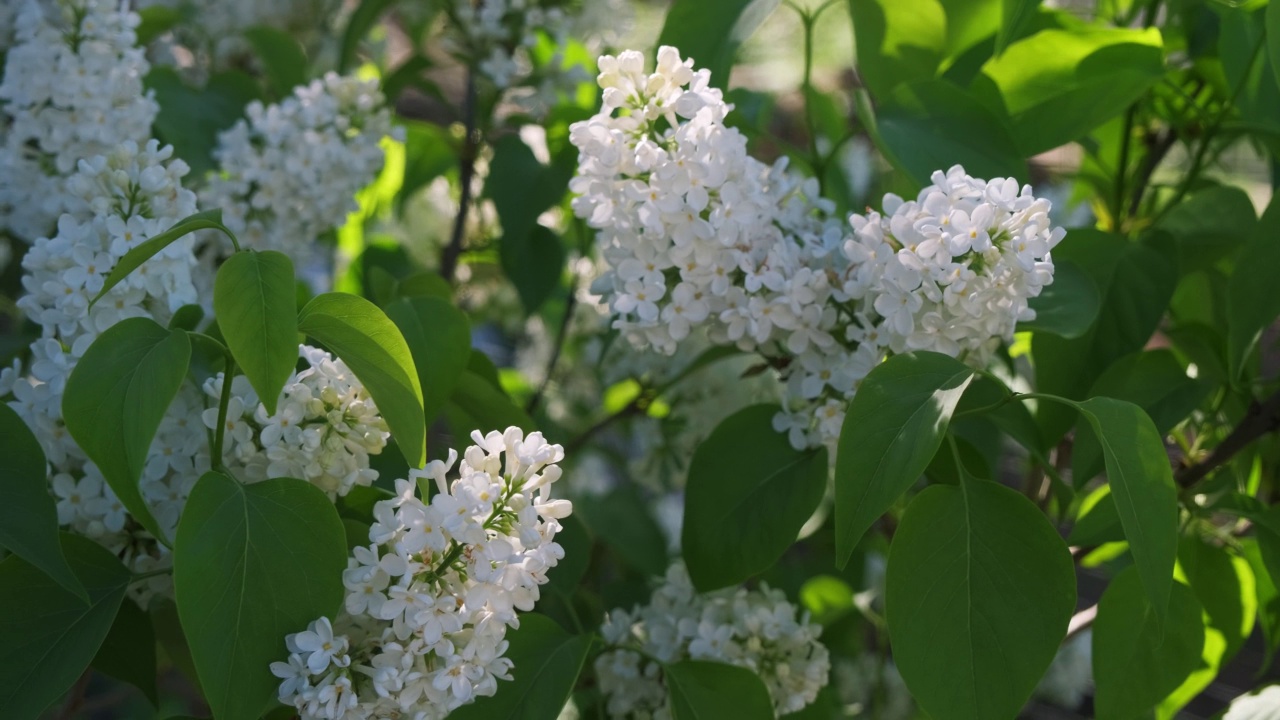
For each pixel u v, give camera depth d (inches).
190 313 26.8
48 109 31.6
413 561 23.9
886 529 40.5
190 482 26.2
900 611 24.9
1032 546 25.0
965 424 33.9
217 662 22.9
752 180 28.0
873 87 34.0
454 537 23.5
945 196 26.2
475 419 31.2
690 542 29.8
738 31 31.5
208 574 23.1
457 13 41.1
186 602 22.8
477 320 52.8
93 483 26.5
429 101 55.4
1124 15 37.3
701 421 41.5
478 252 45.4
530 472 24.3
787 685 31.3
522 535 23.8
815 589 41.2
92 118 31.6
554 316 52.2
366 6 39.9
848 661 43.7
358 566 24.2
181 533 23.1
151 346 23.8
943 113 31.4
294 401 25.6
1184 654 28.4
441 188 52.2
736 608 31.9
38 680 24.3
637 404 41.1
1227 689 51.3
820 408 28.6
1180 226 33.0
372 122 34.7
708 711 28.4
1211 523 32.2
